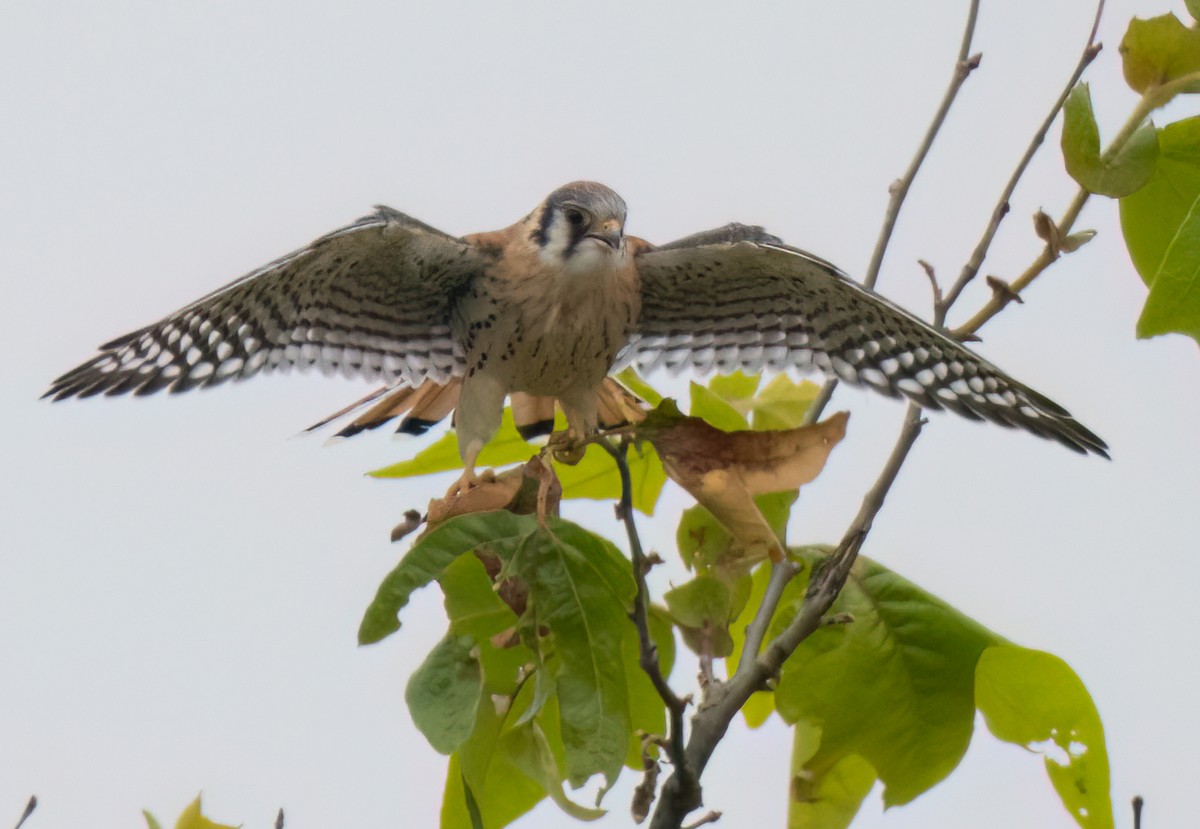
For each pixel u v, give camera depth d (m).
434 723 5.90
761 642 6.26
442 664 6.08
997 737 6.90
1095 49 6.53
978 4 7.18
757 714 7.57
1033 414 7.67
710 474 6.14
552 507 6.34
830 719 6.92
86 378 7.48
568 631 6.03
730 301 8.61
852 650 6.94
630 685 6.97
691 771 5.28
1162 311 6.08
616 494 7.95
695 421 6.10
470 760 6.21
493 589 6.06
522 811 6.64
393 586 5.84
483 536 6.04
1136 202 7.14
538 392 8.55
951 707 6.86
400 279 8.29
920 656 6.92
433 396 8.98
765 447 6.14
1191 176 6.98
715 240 8.16
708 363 8.73
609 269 8.23
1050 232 6.63
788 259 8.01
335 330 8.35
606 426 8.91
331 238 7.55
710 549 6.50
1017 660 6.68
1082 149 6.50
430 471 8.30
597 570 6.14
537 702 5.90
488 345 8.38
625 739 5.93
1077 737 6.73
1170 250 6.05
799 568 6.36
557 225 8.30
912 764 6.88
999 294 6.75
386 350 8.48
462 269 8.30
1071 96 6.48
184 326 7.68
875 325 8.17
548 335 8.27
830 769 6.96
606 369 8.55
